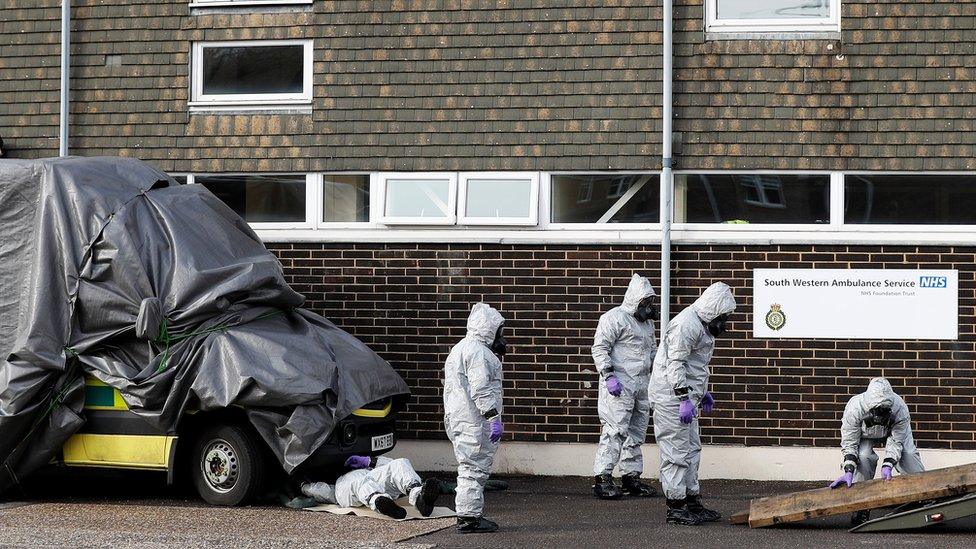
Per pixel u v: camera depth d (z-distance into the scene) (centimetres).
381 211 1345
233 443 1074
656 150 1299
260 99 1379
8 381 1066
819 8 1301
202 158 1385
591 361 1301
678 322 1020
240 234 1165
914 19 1276
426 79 1346
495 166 1327
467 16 1341
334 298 1348
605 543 928
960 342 1252
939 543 920
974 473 951
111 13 1402
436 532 976
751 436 1273
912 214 1277
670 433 1024
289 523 998
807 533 973
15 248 1116
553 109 1321
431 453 1328
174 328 1072
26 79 1409
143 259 1092
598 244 1302
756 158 1291
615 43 1314
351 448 1113
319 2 1369
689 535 962
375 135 1352
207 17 1390
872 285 1262
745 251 1280
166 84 1395
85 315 1087
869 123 1278
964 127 1265
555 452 1303
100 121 1401
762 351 1274
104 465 1091
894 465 1001
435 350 1329
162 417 1055
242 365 1047
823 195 1290
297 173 1374
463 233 1327
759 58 1295
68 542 909
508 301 1316
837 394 1263
